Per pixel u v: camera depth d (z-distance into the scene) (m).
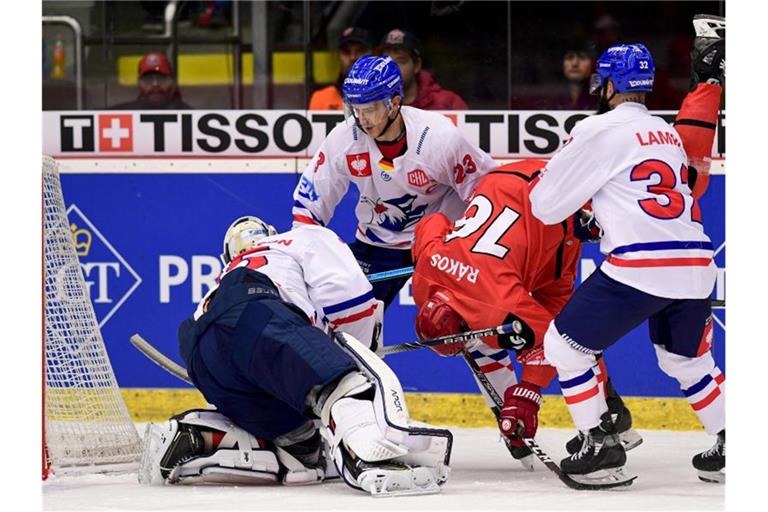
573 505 11.58
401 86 14.81
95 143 20.05
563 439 17.89
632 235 12.38
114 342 20.05
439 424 19.48
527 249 13.62
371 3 19.66
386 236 16.52
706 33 14.24
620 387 19.14
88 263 20.09
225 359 12.77
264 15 19.81
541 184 12.83
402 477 12.24
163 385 19.97
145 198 20.02
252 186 19.92
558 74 19.50
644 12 19.36
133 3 19.94
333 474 13.63
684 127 14.14
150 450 13.40
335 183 15.95
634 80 12.94
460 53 19.56
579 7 19.38
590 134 12.56
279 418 13.19
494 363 14.85
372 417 12.35
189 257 19.98
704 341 13.09
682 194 12.62
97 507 11.73
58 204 15.86
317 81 19.86
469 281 13.50
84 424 15.45
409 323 19.56
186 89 20.00
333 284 13.42
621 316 12.45
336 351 12.48
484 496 12.24
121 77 20.03
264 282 13.15
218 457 13.07
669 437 18.11
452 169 15.45
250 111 19.88
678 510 11.31
